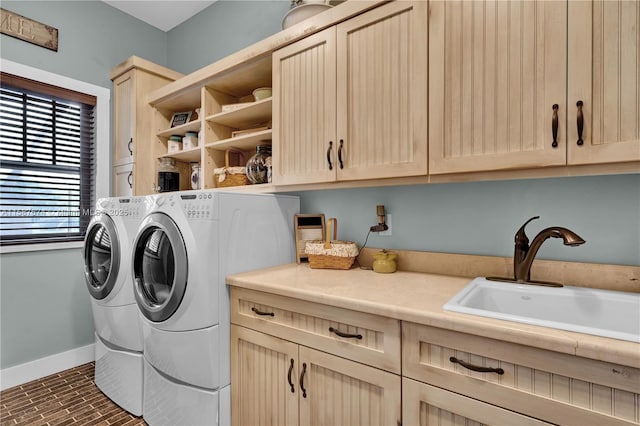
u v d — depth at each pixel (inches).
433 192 63.9
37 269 91.1
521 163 42.0
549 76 40.3
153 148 101.3
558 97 39.8
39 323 91.1
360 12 55.9
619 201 47.8
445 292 48.3
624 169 37.7
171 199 62.5
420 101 49.8
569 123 39.1
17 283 87.6
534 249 48.8
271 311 54.4
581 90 38.4
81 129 101.6
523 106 42.1
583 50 38.3
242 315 58.2
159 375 64.6
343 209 76.1
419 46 49.9
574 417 30.6
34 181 91.6
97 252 78.5
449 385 37.5
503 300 50.3
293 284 53.5
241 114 80.9
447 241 62.3
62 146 97.6
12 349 86.4
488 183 58.2
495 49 44.0
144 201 69.4
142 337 68.9
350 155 57.4
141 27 115.8
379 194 70.6
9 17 86.5
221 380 58.3
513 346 33.6
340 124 58.2
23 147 90.0
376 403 43.3
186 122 98.7
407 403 40.5
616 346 28.4
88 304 101.0
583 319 45.0
